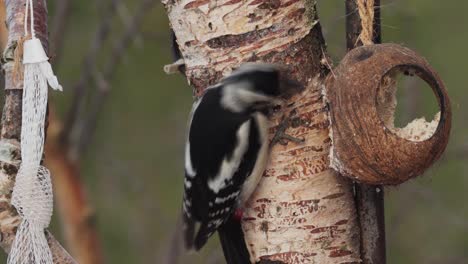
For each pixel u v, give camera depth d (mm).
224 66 9422
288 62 9297
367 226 9500
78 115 15570
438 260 16375
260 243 9469
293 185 9328
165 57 16703
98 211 17141
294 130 9320
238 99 9250
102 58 16969
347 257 9453
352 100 8781
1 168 8742
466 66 15984
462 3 15797
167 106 17094
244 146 9227
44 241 8555
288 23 9297
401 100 15062
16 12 8953
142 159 17266
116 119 17219
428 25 15781
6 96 8898
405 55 8906
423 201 16422
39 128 8586
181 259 15930
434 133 8812
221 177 9328
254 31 9312
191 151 9516
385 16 15164
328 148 9352
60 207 15508
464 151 15531
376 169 8797
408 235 16641
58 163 15281
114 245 16984
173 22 9617
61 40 15516
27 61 8570
